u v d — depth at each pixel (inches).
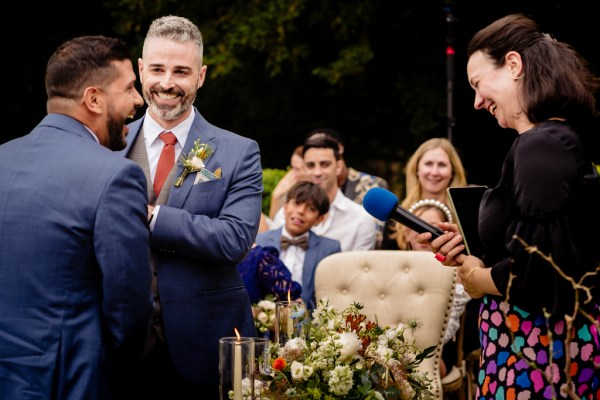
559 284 114.3
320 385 127.3
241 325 157.5
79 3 744.3
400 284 206.5
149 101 157.0
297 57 647.8
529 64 121.3
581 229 115.0
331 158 268.2
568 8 499.8
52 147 126.2
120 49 132.1
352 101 695.7
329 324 136.7
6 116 738.8
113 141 133.0
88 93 129.4
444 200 252.5
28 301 120.4
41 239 121.0
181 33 156.5
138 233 123.6
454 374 218.4
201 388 153.6
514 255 115.2
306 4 655.8
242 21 657.6
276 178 404.5
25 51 742.5
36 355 119.1
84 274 122.3
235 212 154.2
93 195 121.8
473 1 569.3
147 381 152.8
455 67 576.7
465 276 125.7
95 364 120.8
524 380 119.0
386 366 132.3
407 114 687.1
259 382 130.0
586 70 122.0
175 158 158.9
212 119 725.9
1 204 123.5
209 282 153.2
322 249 238.4
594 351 118.3
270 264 206.1
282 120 712.4
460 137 574.9
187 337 151.3
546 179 113.6
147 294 125.9
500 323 122.2
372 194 136.9
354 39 657.0
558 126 117.3
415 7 653.9
